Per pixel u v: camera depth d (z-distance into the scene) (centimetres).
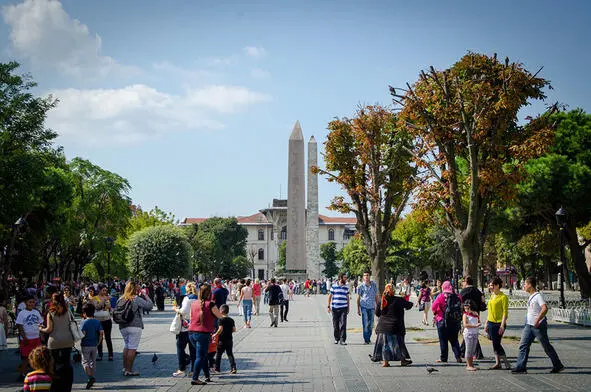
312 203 6606
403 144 2612
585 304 3209
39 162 2812
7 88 2809
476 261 1991
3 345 1463
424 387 1109
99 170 5441
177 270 6256
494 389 1071
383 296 1408
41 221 3691
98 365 1507
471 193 1941
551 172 3094
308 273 6669
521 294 5534
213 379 1264
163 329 2652
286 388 1140
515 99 1919
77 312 3247
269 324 2773
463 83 2036
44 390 781
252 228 14438
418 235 7875
